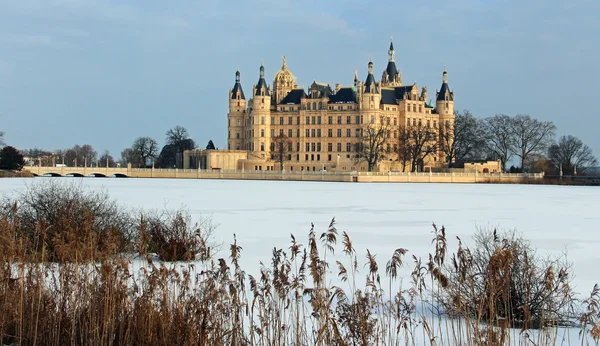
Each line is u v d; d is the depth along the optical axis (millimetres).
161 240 45500
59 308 25953
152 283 25672
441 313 32125
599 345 27172
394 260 24438
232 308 25328
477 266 31984
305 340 25750
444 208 102062
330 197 129000
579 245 58688
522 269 30703
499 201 121250
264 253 52094
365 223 77500
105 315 24328
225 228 70375
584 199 129750
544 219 83562
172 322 24625
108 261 26828
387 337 27844
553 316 29234
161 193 133875
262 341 24875
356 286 39375
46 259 30172
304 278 29766
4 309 25172
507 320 24750
